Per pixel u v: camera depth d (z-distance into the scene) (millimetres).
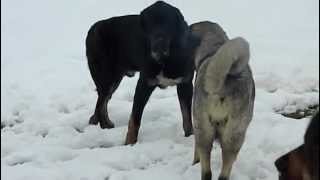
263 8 8188
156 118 4762
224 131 3516
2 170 3971
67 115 4867
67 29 7430
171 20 4078
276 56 6055
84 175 3912
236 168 3893
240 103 3471
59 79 5609
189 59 4172
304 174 2934
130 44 4355
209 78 3385
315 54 6102
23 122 4770
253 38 6820
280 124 4535
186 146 4266
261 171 3875
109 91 4637
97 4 8508
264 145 4227
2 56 6375
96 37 4559
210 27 4051
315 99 5051
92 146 4387
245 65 3432
